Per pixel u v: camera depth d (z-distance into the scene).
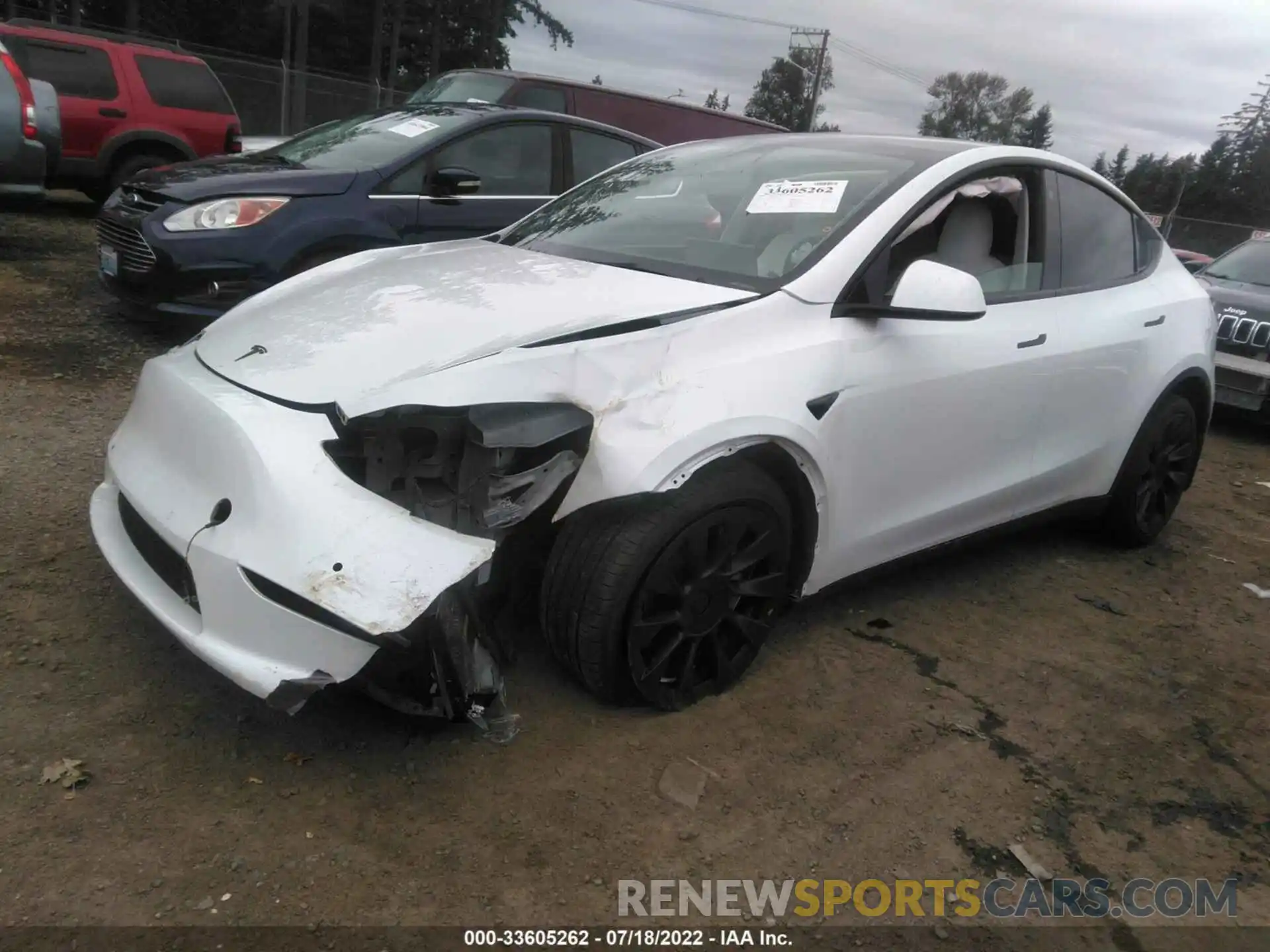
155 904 2.03
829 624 3.50
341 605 2.14
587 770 2.55
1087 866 2.44
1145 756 2.93
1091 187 4.05
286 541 2.21
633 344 2.57
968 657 3.39
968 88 76.94
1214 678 3.45
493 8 45.81
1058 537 4.68
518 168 6.68
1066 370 3.65
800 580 3.05
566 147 6.92
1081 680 3.33
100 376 5.30
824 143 3.77
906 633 3.51
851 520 3.08
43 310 6.57
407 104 7.32
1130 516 4.36
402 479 2.41
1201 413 4.58
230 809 2.30
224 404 2.44
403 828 2.30
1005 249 3.57
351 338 2.63
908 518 3.29
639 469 2.44
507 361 2.43
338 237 5.87
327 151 6.50
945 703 3.08
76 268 8.10
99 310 6.72
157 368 2.80
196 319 5.66
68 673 2.72
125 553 2.66
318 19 42.53
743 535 2.78
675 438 2.49
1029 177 3.71
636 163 4.16
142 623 2.99
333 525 2.21
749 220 3.32
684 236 3.35
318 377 2.47
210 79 11.20
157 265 5.48
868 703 3.03
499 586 2.65
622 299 2.83
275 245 5.68
